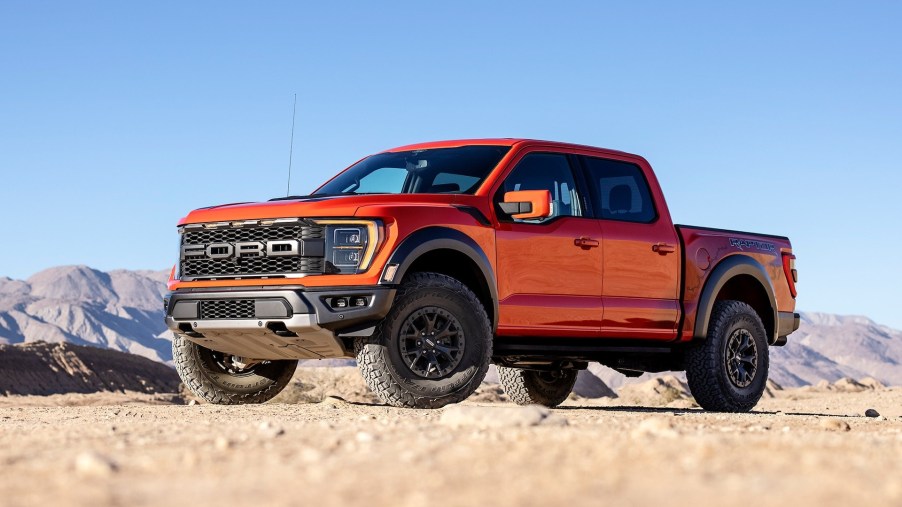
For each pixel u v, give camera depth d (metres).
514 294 7.70
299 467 3.26
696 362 9.24
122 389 48.56
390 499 2.59
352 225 7.15
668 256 8.77
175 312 7.65
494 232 7.61
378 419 5.75
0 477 3.23
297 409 7.76
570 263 8.02
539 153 8.23
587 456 3.39
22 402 28.69
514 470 3.07
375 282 7.04
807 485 2.71
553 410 8.15
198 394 8.71
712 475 2.91
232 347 7.81
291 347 7.50
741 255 9.48
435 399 7.25
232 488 2.84
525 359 9.21
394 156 8.59
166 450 3.92
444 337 7.33
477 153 8.18
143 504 2.58
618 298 8.35
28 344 49.69
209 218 7.64
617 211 8.58
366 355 7.16
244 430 4.91
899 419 8.32
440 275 7.36
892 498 2.48
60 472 3.27
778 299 9.92
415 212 7.28
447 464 3.24
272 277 7.25
